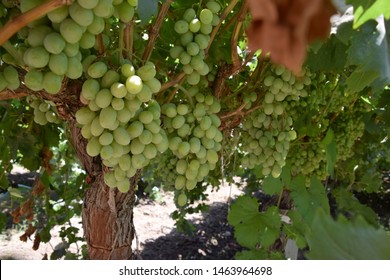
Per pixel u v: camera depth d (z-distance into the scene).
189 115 0.58
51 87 0.42
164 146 0.50
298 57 0.12
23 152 0.93
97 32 0.43
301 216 0.81
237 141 0.82
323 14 0.13
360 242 0.23
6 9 0.46
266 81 0.69
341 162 1.39
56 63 0.41
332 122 1.11
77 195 1.25
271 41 0.12
